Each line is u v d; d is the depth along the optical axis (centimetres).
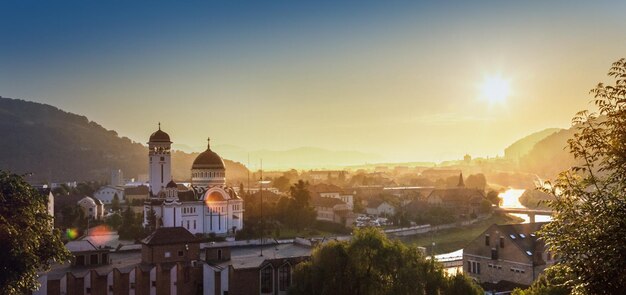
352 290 9219
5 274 7956
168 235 12106
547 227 4475
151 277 11356
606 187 4241
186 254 12156
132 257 13038
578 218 4241
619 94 4116
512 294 8319
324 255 9306
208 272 11531
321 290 9194
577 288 4116
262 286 11344
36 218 8931
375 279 9094
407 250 9294
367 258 9188
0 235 7931
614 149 4156
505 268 12912
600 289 3981
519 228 13350
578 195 4375
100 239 19525
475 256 13738
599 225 4044
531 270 12231
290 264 11588
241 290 11125
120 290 10994
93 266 11631
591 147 4275
